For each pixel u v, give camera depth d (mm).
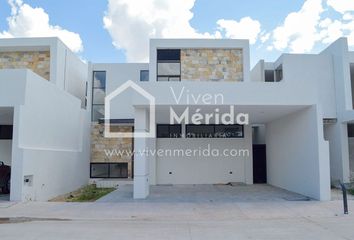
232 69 17359
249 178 17703
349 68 17109
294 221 8609
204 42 17328
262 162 18609
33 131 12344
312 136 12289
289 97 12172
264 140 20234
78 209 10109
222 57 17438
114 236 7008
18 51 18219
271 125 17438
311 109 12406
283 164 15508
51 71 17422
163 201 11742
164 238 6852
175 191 14695
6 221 8570
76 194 15148
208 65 17375
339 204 10906
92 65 20203
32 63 18125
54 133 14469
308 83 12219
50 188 13570
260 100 12156
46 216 9078
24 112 11578
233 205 10867
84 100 22719
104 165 19500
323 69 17844
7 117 14867
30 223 8344
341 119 17000
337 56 17531
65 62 18906
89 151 19250
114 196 13180
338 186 15961
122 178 19234
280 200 11875
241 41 17391
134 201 11727
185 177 17812
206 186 16672
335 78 17703
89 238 6816
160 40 17266
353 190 13875
